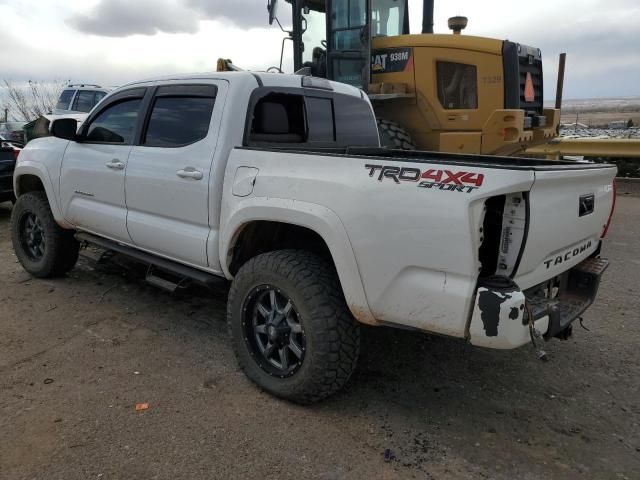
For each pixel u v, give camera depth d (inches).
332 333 118.8
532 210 100.1
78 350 154.0
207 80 149.8
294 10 339.3
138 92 169.3
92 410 123.6
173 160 150.4
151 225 159.0
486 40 299.3
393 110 326.0
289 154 125.6
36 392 130.8
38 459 106.3
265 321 131.5
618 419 125.6
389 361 151.7
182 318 179.2
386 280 109.3
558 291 131.3
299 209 119.3
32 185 223.3
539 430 120.7
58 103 540.7
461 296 100.5
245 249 140.9
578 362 153.5
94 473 102.9
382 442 115.0
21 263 218.5
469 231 98.3
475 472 106.1
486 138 304.5
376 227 108.9
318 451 111.3
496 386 139.7
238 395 131.9
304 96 161.6
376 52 325.4
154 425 118.5
